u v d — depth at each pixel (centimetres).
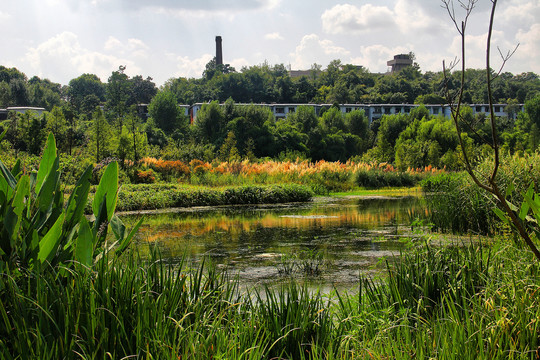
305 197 2144
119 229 388
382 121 7456
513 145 6259
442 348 289
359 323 391
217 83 11856
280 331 334
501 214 353
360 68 14875
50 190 356
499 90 10244
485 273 440
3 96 9694
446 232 978
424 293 409
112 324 271
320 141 6350
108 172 377
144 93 11294
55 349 253
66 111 6025
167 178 2742
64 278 325
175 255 829
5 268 304
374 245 918
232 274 670
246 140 5775
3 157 1052
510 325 325
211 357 279
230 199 1992
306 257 798
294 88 11975
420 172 3603
